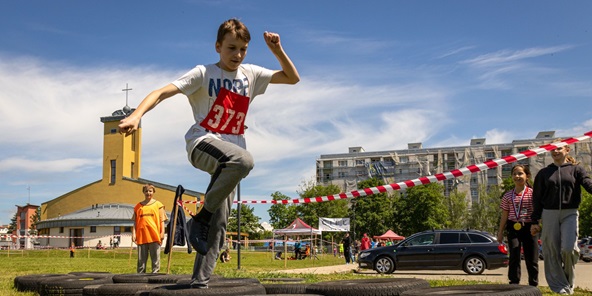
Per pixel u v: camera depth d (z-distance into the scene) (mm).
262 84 4066
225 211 4055
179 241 8305
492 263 15883
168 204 66312
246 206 86938
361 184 79938
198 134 3734
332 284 4852
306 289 4961
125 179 69125
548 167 6723
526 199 7176
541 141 122000
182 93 3633
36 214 123562
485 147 124938
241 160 3506
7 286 7078
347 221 27719
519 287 4012
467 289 4191
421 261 16625
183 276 5559
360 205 78812
